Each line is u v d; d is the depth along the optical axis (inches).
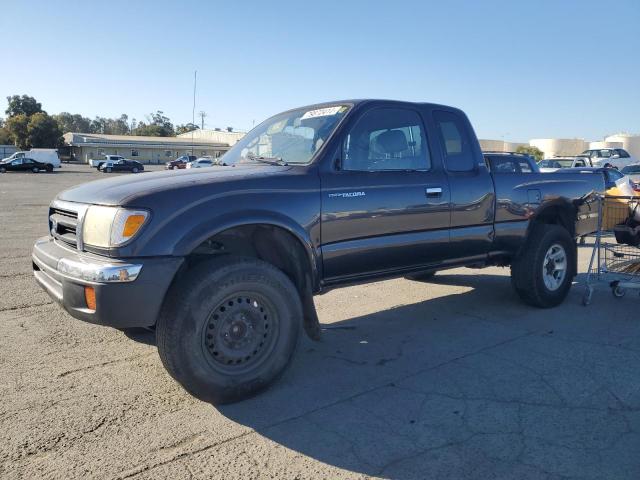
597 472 111.3
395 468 113.2
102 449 119.4
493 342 191.0
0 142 3523.6
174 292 133.2
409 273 185.0
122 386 152.6
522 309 233.3
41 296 246.5
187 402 143.0
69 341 188.2
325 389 151.9
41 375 159.5
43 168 2073.1
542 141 2362.2
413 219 178.7
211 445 121.6
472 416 135.7
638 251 236.2
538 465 114.0
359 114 171.3
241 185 144.3
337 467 113.5
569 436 125.8
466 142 203.5
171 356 132.1
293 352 149.6
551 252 228.2
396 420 133.8
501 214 208.5
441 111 198.7
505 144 2384.4
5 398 144.1
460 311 231.1
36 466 112.5
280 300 144.4
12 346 183.2
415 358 175.8
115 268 125.0
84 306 130.3
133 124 5984.3
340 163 163.8
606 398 145.6
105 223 130.1
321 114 179.9
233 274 135.8
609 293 262.5
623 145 2285.9
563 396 146.9
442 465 114.3
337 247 161.0
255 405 141.7
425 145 189.5
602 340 192.4
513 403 142.8
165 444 121.7
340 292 266.1
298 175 155.0
